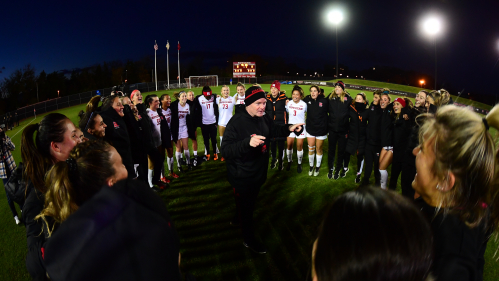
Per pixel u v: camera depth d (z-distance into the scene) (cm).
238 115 300
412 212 55
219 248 323
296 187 487
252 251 314
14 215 398
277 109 581
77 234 48
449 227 86
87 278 47
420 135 97
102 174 114
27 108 2164
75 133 175
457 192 86
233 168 295
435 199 94
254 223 374
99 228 48
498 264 286
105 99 370
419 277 52
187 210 415
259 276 277
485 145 82
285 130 305
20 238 363
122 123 356
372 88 2775
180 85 3722
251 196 303
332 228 54
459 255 81
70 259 47
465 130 83
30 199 141
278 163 627
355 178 528
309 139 532
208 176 548
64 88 5319
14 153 869
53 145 164
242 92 657
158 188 486
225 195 461
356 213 53
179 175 560
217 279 275
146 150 435
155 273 51
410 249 50
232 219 370
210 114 625
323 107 506
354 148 493
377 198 56
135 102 438
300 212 399
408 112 372
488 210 93
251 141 245
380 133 449
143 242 50
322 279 55
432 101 363
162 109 552
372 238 49
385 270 49
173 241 57
